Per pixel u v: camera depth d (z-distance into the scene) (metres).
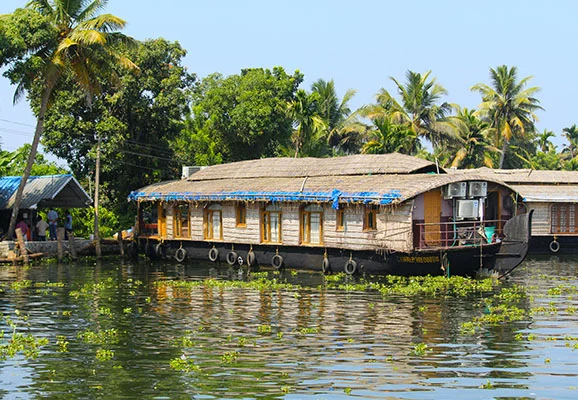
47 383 12.43
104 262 32.41
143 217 36.53
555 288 22.55
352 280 24.89
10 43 29.17
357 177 28.19
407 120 50.34
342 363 13.54
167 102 38.56
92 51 31.41
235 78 47.00
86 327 16.95
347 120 52.69
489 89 54.56
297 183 28.88
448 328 16.52
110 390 12.03
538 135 68.62
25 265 30.59
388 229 24.89
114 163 38.91
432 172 28.44
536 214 36.34
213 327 16.81
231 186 31.03
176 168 42.06
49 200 36.12
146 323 17.36
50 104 32.94
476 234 25.91
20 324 17.36
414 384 12.27
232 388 12.09
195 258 32.19
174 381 12.49
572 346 14.77
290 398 11.60
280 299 20.70
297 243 27.97
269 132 45.09
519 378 12.60
